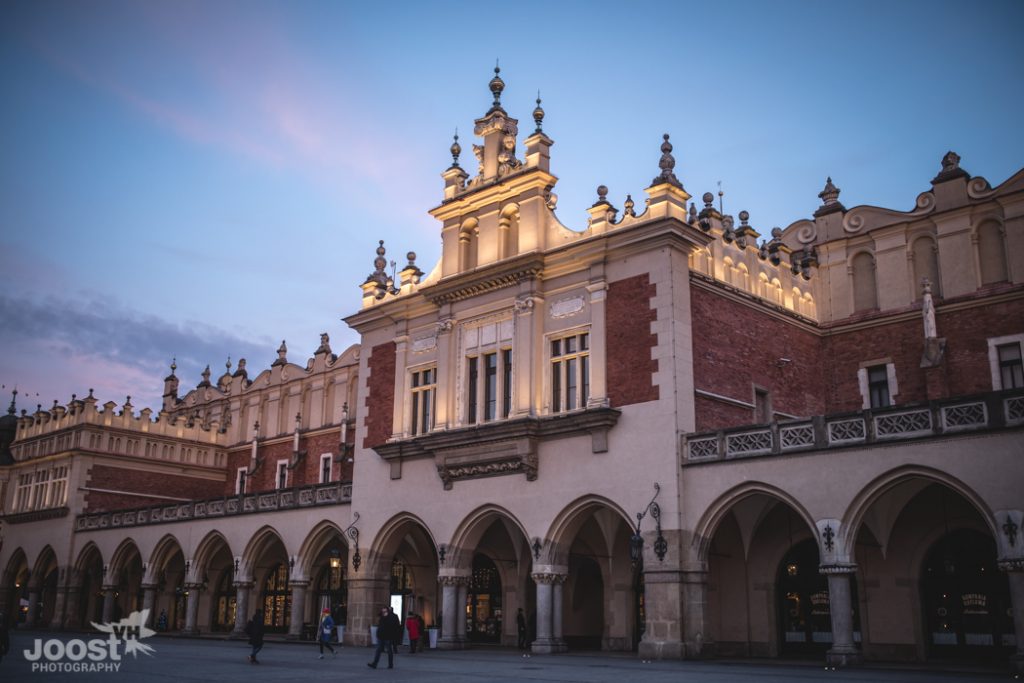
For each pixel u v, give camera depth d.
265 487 51.25
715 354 28.98
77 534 49.66
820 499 23.94
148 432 52.41
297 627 37.53
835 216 35.16
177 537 44.22
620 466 27.67
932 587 26.94
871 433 23.39
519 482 30.12
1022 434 21.00
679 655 25.36
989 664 24.59
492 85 35.00
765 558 29.23
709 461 26.11
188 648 33.16
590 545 32.19
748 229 32.66
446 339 33.56
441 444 32.00
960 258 31.41
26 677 19.64
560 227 31.48
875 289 33.66
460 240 34.41
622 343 28.66
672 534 26.09
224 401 56.41
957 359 30.75
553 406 30.34
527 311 31.05
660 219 28.19
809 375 33.25
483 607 36.88
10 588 53.91
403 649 32.00
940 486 26.39
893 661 26.06
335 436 47.69
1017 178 30.45
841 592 23.31
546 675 20.91
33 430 55.66
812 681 18.80
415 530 37.41
